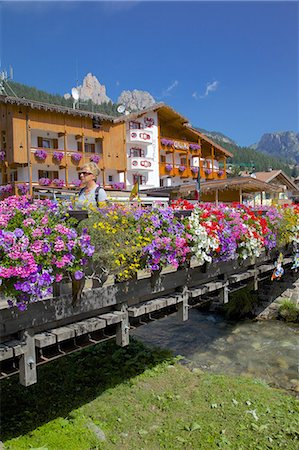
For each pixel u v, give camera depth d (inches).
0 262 136.6
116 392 261.7
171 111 1327.5
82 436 207.8
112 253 172.6
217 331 430.3
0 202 151.8
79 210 170.9
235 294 481.1
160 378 288.2
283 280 487.2
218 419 236.7
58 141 1068.5
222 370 325.4
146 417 235.6
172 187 870.4
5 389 259.1
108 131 1149.7
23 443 193.9
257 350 373.7
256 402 259.3
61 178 1071.6
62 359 313.6
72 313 175.9
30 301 148.3
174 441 213.2
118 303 203.3
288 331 431.5
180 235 217.6
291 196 1724.9
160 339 401.1
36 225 146.5
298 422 237.6
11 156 959.6
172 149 1375.5
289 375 317.7
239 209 326.3
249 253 303.3
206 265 261.9
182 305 249.6
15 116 946.7
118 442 209.5
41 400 248.7
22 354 156.6
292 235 403.5
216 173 1561.3
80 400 250.7
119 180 1222.9
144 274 248.5
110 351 330.6
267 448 210.8
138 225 190.9
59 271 152.4
